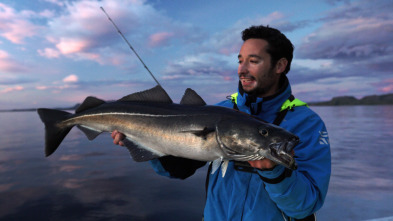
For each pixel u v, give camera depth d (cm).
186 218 446
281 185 126
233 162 166
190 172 204
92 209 493
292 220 147
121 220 441
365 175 698
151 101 205
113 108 218
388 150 1120
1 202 541
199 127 168
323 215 434
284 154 130
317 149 144
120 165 906
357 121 3155
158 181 668
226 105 203
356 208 462
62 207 508
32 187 648
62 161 1005
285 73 176
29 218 459
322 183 137
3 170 848
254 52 165
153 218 447
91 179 716
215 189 167
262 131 145
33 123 4200
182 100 194
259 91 170
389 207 465
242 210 152
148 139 192
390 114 4794
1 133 2414
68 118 247
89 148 1388
